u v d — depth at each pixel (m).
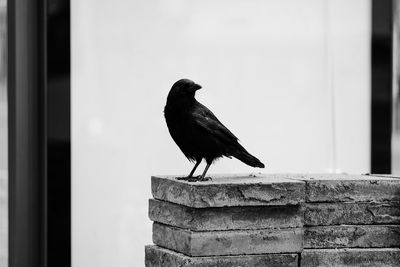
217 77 4.35
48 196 4.09
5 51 4.07
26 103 4.07
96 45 4.19
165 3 4.28
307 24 4.44
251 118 4.39
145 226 4.26
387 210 2.74
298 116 4.45
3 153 4.07
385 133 4.52
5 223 4.07
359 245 2.71
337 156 4.50
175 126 2.74
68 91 4.12
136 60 4.25
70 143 4.12
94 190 4.19
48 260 4.10
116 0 4.21
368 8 4.49
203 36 4.32
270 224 2.59
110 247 4.21
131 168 4.25
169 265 2.61
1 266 4.08
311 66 4.45
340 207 2.71
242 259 2.56
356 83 4.50
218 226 2.55
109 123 4.21
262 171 4.42
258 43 4.39
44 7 4.06
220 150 2.74
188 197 2.54
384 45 4.49
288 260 2.61
